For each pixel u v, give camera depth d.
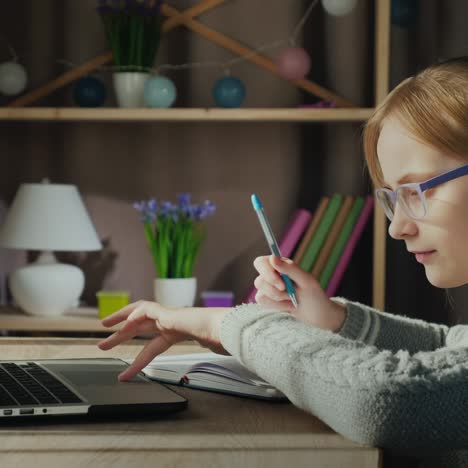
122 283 3.19
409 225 0.99
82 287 2.90
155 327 1.16
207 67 3.17
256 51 3.16
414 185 0.97
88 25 3.17
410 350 1.21
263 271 1.12
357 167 3.17
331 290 2.88
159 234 2.87
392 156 1.00
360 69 3.16
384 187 1.08
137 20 2.88
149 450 0.76
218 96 2.87
